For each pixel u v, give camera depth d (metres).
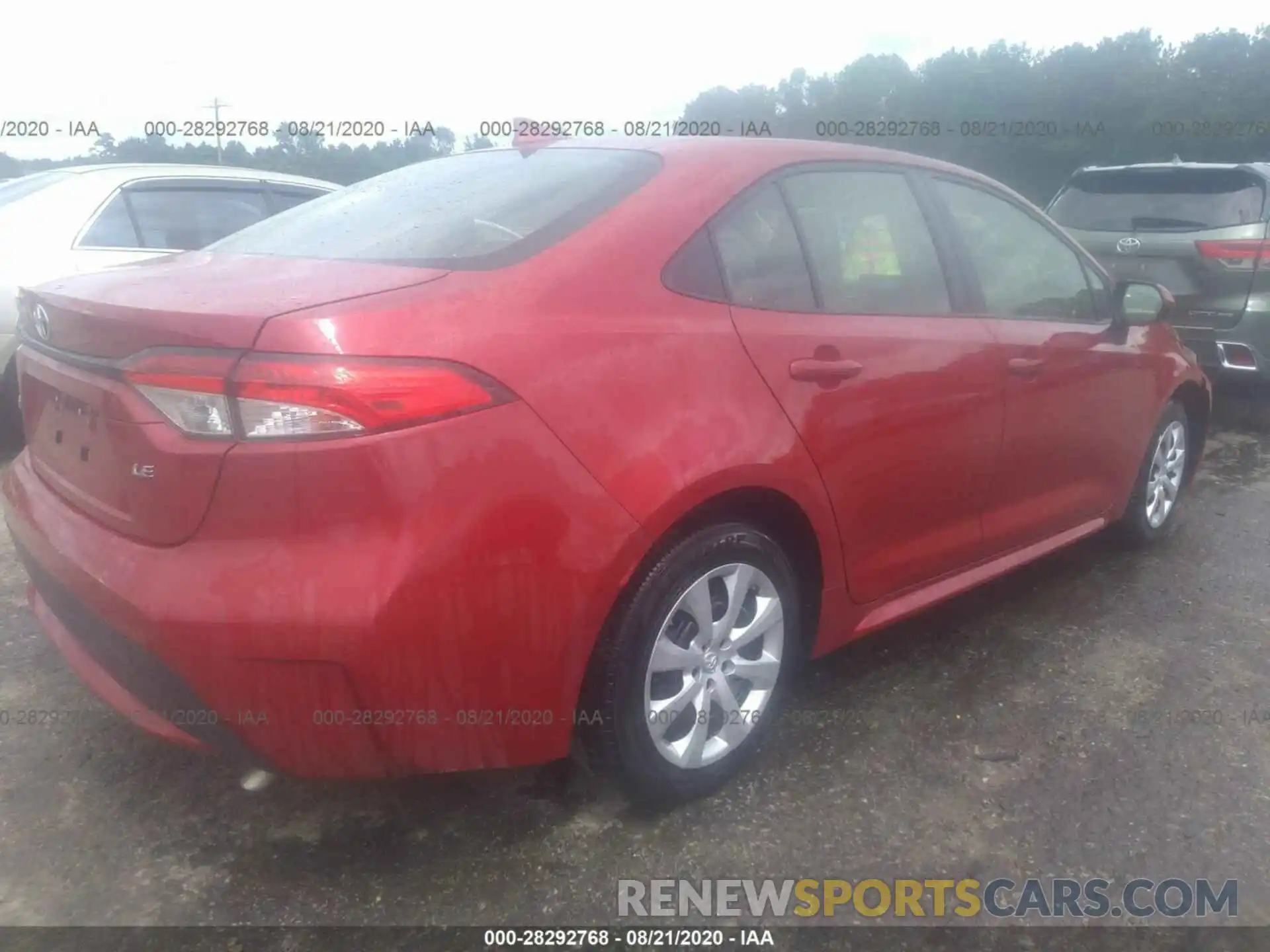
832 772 2.68
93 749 2.70
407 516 1.87
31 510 2.33
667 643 2.32
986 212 3.31
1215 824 2.51
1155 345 3.98
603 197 2.45
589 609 2.10
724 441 2.30
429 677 1.94
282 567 1.86
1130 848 2.42
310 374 1.82
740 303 2.47
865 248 2.85
